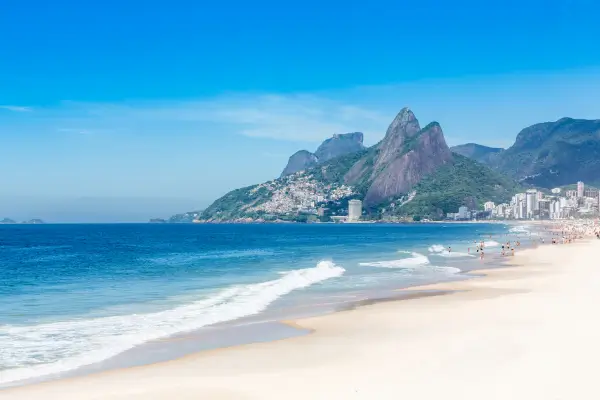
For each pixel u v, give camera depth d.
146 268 51.00
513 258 61.28
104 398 12.42
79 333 19.83
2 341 18.47
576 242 104.69
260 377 13.92
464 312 23.44
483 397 11.80
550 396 11.74
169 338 19.19
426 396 11.99
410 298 29.02
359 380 13.38
